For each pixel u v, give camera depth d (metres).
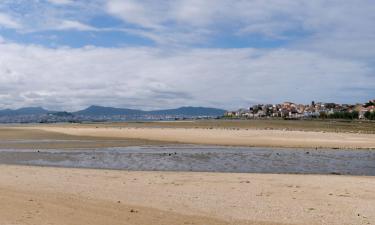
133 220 13.01
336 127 105.56
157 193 18.64
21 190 18.66
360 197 17.98
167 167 31.97
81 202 15.80
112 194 18.16
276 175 25.70
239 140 58.53
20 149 47.09
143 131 76.50
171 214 14.20
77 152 43.53
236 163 34.56
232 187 20.61
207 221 13.34
